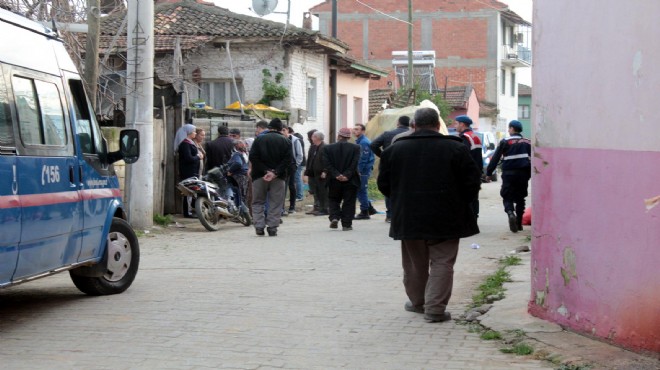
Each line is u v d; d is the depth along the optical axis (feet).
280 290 35.81
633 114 22.75
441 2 229.45
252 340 26.73
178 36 90.17
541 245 27.86
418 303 30.76
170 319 29.89
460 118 56.90
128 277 35.63
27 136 27.76
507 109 242.37
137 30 57.26
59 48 31.73
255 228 57.31
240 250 49.60
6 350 25.59
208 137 75.61
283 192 58.03
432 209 28.63
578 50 25.13
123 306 32.32
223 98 99.14
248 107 90.02
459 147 28.91
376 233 58.90
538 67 27.48
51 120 29.68
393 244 52.16
